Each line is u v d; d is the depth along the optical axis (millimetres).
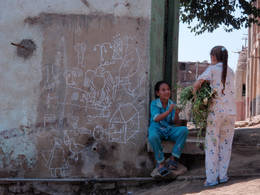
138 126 5301
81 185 5324
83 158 5297
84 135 5309
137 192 5141
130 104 5316
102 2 5395
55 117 5336
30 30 5422
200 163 5383
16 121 5371
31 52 5406
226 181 4492
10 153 5359
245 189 3959
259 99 18906
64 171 5297
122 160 5285
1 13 5469
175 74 6008
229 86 4453
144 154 5293
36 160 5328
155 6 5449
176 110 4996
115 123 5312
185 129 5000
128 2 5375
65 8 5410
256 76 20609
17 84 5402
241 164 5129
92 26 5383
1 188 5344
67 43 5383
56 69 5371
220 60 4461
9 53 5438
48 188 5324
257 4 16562
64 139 5316
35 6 5438
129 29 5363
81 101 5336
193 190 4406
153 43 5383
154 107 5129
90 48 5367
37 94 5367
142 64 5348
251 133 8008
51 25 5406
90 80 5344
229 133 4512
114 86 5336
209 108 4422
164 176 4980
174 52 5969
